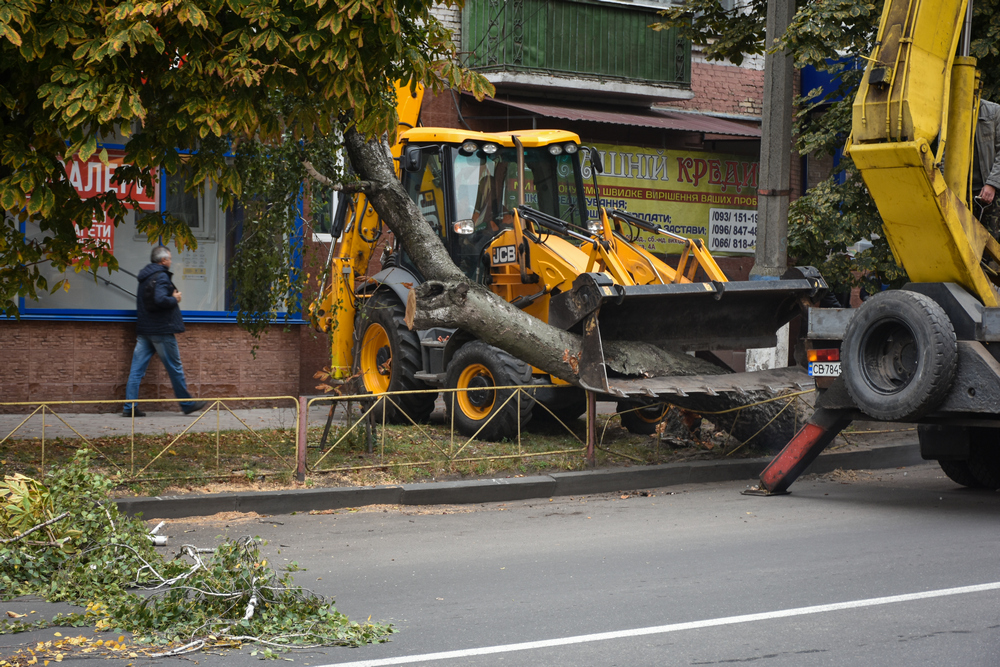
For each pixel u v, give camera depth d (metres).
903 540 7.79
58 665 4.88
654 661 4.97
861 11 12.77
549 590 6.42
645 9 18.84
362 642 5.29
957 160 9.05
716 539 7.98
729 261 20.19
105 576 6.36
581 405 13.11
